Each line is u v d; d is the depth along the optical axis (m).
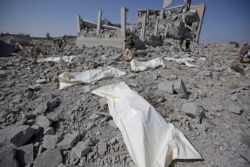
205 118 4.07
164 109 4.25
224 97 5.32
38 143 2.95
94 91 4.88
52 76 6.25
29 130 3.00
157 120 3.19
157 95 4.91
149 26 21.08
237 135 3.55
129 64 8.10
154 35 16.77
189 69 8.39
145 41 14.73
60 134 3.25
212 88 6.04
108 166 2.69
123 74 6.63
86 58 9.41
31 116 3.66
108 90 4.76
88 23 16.48
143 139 2.76
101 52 11.42
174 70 7.93
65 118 3.77
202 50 17.38
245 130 3.74
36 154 2.74
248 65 10.83
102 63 8.03
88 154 2.85
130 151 2.79
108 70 6.63
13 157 2.48
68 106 4.26
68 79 5.60
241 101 5.09
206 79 7.02
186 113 4.07
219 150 3.11
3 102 4.36
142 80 6.16
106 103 4.27
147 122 3.04
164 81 5.80
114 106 3.96
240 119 4.16
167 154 2.67
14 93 4.86
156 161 2.59
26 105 4.25
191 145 2.97
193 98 5.10
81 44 15.75
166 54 12.16
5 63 8.29
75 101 4.52
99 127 3.55
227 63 11.14
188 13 25.84
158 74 6.91
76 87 5.38
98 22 14.65
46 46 17.89
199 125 3.67
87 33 15.52
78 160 2.72
